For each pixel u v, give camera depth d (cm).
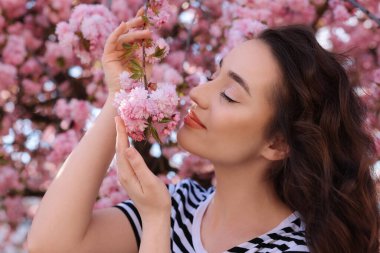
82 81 181
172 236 92
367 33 190
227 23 171
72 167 88
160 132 81
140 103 77
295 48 89
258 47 89
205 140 87
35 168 185
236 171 90
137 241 93
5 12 183
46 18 185
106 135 89
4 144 182
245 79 87
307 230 88
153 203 82
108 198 158
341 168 92
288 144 89
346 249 88
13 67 176
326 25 191
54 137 182
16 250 199
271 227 90
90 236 89
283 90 88
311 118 89
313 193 89
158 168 168
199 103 87
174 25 180
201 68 173
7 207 188
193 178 174
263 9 166
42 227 86
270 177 91
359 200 91
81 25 121
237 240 88
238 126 86
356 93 96
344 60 95
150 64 91
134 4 179
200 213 93
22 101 182
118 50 92
